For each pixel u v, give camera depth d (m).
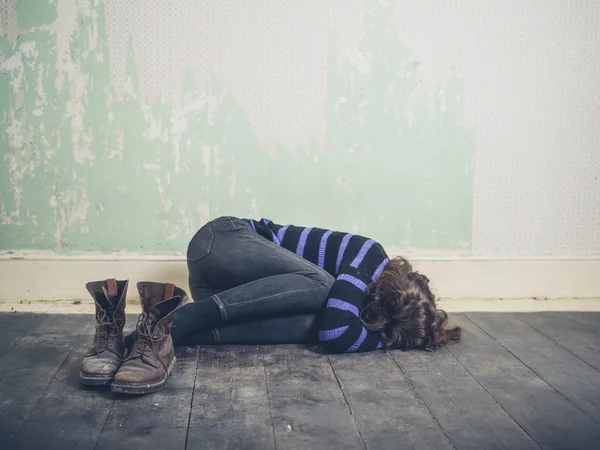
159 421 1.86
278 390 2.10
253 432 1.80
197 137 3.17
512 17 3.22
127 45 3.10
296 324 2.54
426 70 3.22
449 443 1.77
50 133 3.12
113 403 1.98
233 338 2.51
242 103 3.17
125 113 3.13
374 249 2.56
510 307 3.21
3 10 3.04
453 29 3.21
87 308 3.07
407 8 3.18
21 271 3.17
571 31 3.25
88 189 3.17
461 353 2.51
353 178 3.26
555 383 2.22
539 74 3.27
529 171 3.33
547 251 3.40
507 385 2.19
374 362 2.38
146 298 2.21
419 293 2.47
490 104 3.27
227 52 3.13
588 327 2.88
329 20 3.16
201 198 3.21
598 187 3.37
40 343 2.52
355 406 1.99
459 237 3.35
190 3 3.10
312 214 3.27
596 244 3.39
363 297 2.46
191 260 2.62
